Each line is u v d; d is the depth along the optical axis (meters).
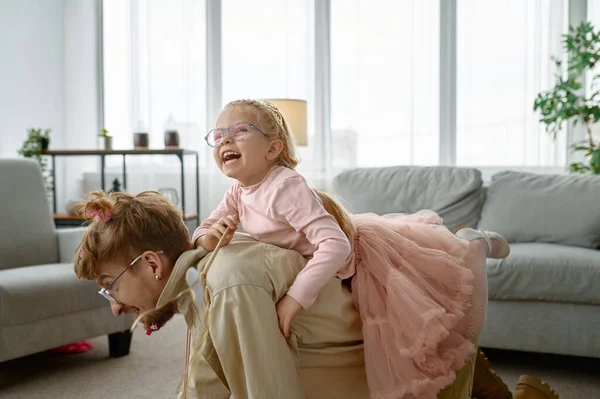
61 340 2.19
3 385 2.14
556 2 3.88
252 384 0.95
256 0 4.43
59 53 4.60
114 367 2.34
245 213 1.20
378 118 4.23
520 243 2.76
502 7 3.98
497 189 3.06
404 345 1.06
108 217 1.11
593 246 2.65
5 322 2.01
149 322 1.17
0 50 3.99
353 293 1.15
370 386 1.06
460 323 1.25
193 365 0.99
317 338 1.09
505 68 3.98
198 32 4.50
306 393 1.09
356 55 4.25
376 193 3.21
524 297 2.20
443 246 1.30
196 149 4.50
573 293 2.14
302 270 1.03
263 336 0.96
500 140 4.00
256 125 1.14
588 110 3.35
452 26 4.10
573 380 2.14
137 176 4.56
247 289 0.98
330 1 4.29
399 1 4.19
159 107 4.54
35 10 4.32
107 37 4.71
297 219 1.09
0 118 3.99
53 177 4.23
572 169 3.55
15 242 2.61
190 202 4.52
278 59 4.40
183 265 1.09
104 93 4.73
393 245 1.21
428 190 3.17
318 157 4.34
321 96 4.34
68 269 2.35
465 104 4.06
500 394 1.59
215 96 4.51
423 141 4.18
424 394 1.06
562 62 3.83
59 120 4.61
